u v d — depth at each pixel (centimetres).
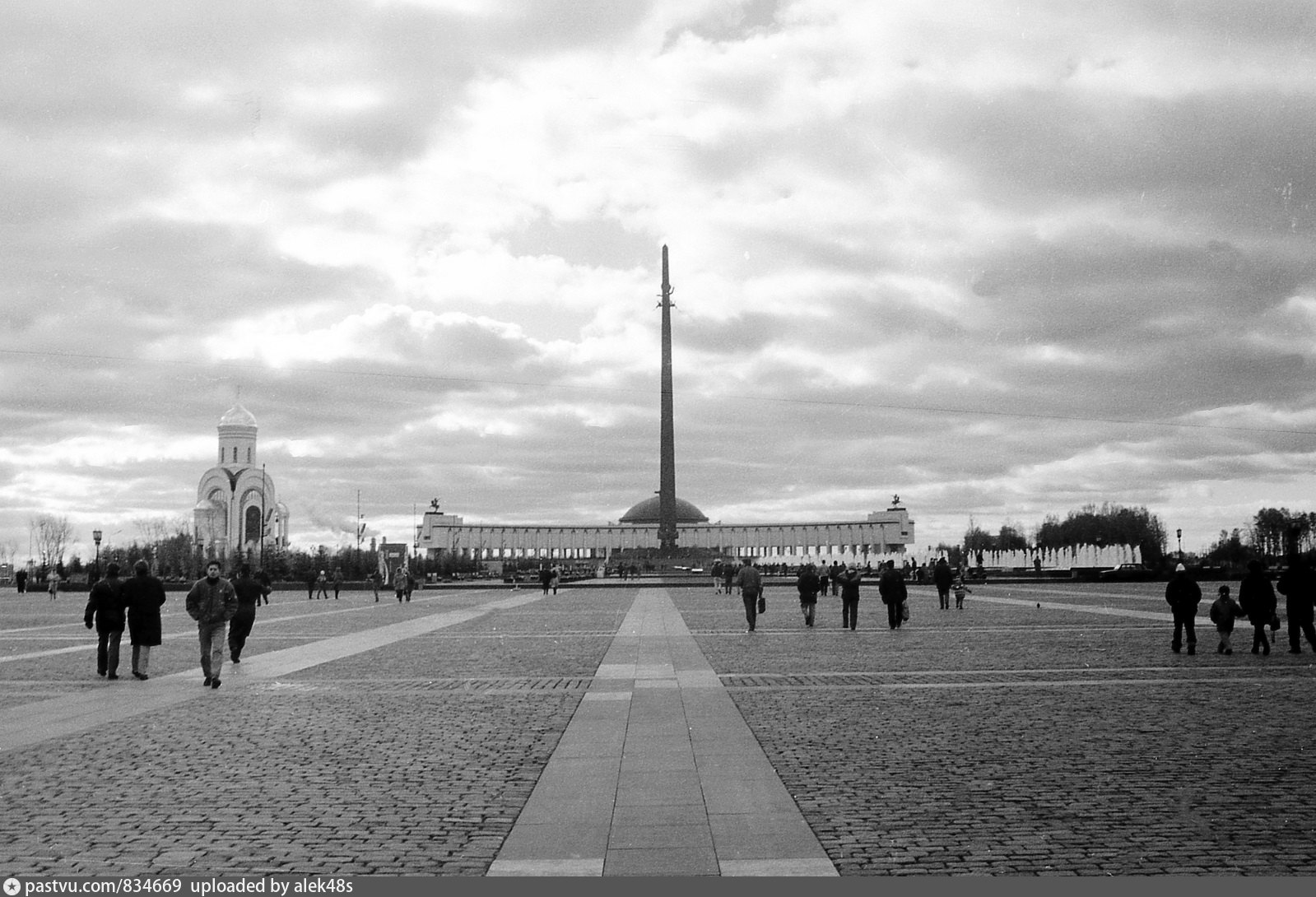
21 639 4109
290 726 1861
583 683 2450
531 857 1062
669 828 1163
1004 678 2466
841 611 5488
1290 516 15575
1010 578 10562
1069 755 1524
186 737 1761
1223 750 1557
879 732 1734
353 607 6769
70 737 1772
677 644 3541
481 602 7394
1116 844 1089
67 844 1112
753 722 1859
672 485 13200
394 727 1839
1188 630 3033
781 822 1180
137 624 2678
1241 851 1066
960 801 1267
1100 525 18888
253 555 16538
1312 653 3000
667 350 13138
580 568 19062
